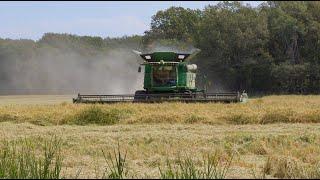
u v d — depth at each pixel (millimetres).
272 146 12930
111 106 22172
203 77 57656
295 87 58969
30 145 11391
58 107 22875
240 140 14141
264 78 60688
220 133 15781
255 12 62750
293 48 62188
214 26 60688
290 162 9719
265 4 67750
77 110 20953
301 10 65000
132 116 20203
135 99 26578
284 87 59406
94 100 26266
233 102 25969
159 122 19625
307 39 61969
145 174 8406
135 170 9352
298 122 19625
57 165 7449
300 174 8992
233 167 9836
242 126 18125
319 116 19719
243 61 59469
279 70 58000
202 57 60562
